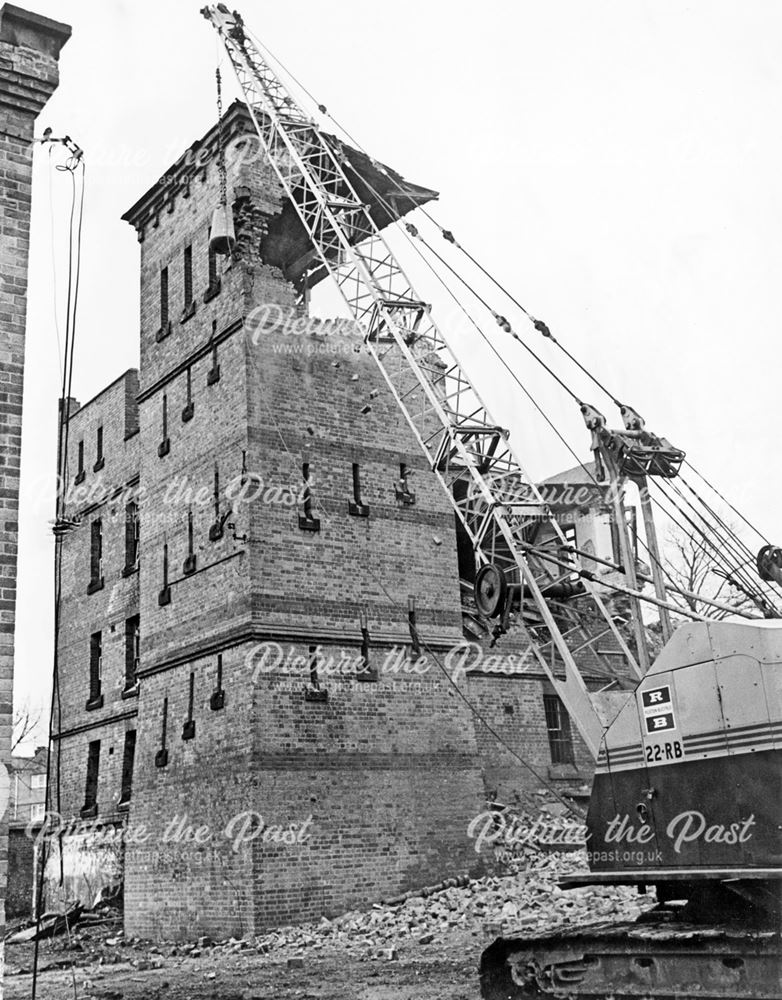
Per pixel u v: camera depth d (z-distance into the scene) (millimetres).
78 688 28625
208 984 14367
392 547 22094
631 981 11086
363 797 19922
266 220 22969
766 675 10664
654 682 11711
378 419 22797
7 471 9797
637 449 13773
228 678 20094
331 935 17672
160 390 24547
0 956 8914
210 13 23797
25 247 10547
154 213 26109
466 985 12773
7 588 9469
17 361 10148
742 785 10648
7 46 10945
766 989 10156
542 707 24438
